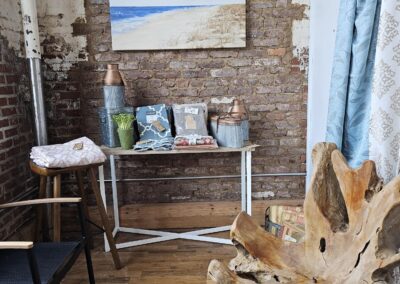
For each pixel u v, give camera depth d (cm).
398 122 128
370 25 148
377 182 108
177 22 269
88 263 194
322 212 117
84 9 270
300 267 112
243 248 117
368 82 156
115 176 285
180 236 277
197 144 239
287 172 293
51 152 215
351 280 96
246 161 267
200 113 265
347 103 162
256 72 280
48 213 267
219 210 294
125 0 264
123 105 252
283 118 287
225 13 268
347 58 157
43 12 268
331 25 213
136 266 240
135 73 279
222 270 104
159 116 262
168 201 297
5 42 239
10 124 242
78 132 285
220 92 283
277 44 277
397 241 95
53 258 168
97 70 278
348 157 166
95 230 289
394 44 124
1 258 170
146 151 238
